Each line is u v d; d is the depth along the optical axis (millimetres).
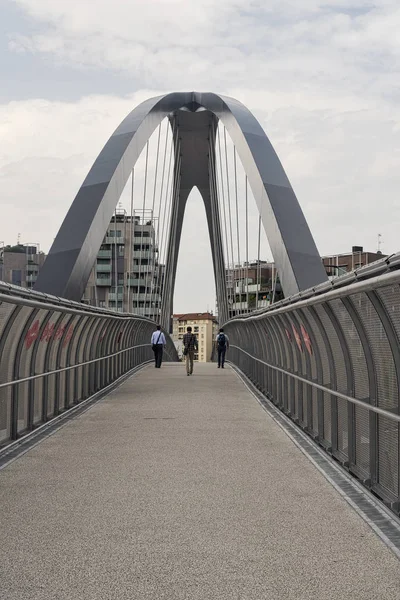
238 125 27297
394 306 5684
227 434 10609
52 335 12148
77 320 14164
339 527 5547
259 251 29266
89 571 4516
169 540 5199
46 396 11914
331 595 4098
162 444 9648
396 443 6184
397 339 5961
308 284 20484
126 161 25672
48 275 21281
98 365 18266
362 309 6730
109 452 9008
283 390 13898
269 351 16656
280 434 10609
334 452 8766
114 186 24203
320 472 7734
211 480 7309
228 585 4262
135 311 67812
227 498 6516
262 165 24297
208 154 49438
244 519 5789
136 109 29859
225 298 43344
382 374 6574
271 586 4246
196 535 5332
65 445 9562
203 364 36000
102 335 18812
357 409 7660
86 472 7715
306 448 9336
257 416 12898
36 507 6184
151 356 40594
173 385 20234
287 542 5152
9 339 9562
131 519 5781
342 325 7867
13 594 4109
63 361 13836
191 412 13484
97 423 11859
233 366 31906
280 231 21625
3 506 6211
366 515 5906
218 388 19234
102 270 69375
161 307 50062
